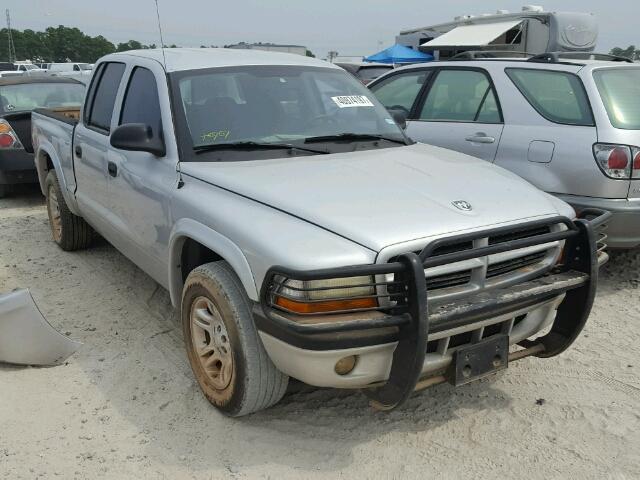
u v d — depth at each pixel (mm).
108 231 4906
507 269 3225
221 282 3186
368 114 4543
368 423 3428
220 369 3445
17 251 6336
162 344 4312
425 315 2719
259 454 3166
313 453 3178
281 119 4121
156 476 3014
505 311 3078
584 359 4152
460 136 5902
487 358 3143
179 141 3830
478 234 2971
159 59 4379
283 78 4383
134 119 4391
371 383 2961
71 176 5555
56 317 4758
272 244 2867
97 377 3881
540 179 5266
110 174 4574
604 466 3096
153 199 3902
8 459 3115
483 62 5965
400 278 2785
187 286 3486
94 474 3023
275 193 3223
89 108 5301
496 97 5734
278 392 3242
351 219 2969
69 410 3533
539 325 3408
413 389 2820
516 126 5508
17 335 3896
